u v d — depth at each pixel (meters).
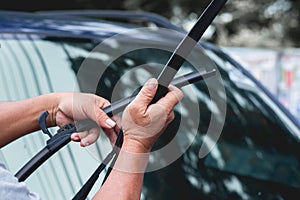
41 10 10.73
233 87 3.09
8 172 1.56
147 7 12.79
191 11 13.49
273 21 17.20
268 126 2.94
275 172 2.73
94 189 2.19
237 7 16.17
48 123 1.83
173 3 13.04
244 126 2.88
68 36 2.91
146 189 2.40
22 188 1.55
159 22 3.40
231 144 2.77
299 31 17.58
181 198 2.44
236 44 16.30
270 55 9.71
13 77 2.58
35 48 2.76
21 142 2.32
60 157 2.32
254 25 17.00
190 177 2.52
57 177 2.26
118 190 1.61
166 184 2.45
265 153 2.80
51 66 2.69
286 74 9.55
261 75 9.78
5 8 10.38
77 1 11.23
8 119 1.79
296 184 2.71
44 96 1.84
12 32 2.83
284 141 2.90
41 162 1.80
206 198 2.49
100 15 3.60
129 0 12.21
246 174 2.67
